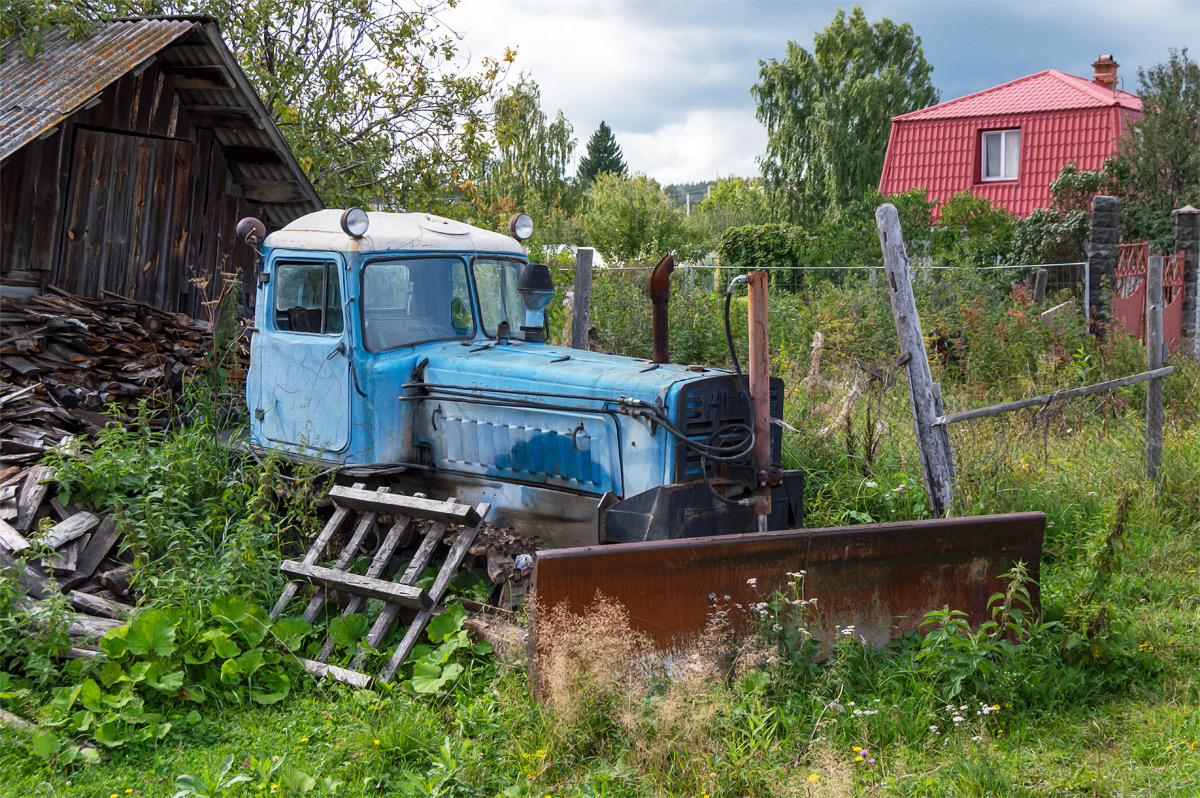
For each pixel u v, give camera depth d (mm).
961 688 4543
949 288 13422
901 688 4566
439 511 5141
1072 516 7141
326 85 13727
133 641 4641
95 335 7973
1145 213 18234
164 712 4516
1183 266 14688
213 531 5746
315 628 5215
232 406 7324
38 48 9250
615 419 5219
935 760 4137
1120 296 13961
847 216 20312
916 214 19531
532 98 42625
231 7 13406
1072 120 22812
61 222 8727
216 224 10328
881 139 35656
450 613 5047
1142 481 7668
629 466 5199
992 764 4016
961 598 5027
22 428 6480
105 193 9094
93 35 9594
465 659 4945
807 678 4598
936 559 4957
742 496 5340
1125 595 5848
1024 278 16594
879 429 8219
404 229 6051
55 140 8547
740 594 4605
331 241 5836
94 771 4023
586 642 4250
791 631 4680
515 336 6562
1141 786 3900
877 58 41062
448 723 4402
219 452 6340
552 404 5426
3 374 7133
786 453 7789
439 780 3857
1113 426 9453
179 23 8969
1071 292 14336
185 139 9836
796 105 36344
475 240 6434
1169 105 18578
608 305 11727
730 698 4270
